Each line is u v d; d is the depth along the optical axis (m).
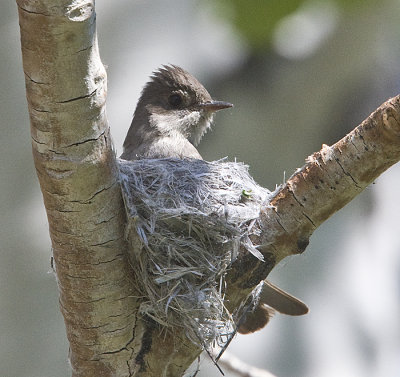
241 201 8.27
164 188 8.30
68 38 5.98
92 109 6.43
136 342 7.66
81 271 7.19
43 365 11.62
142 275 7.43
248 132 12.79
